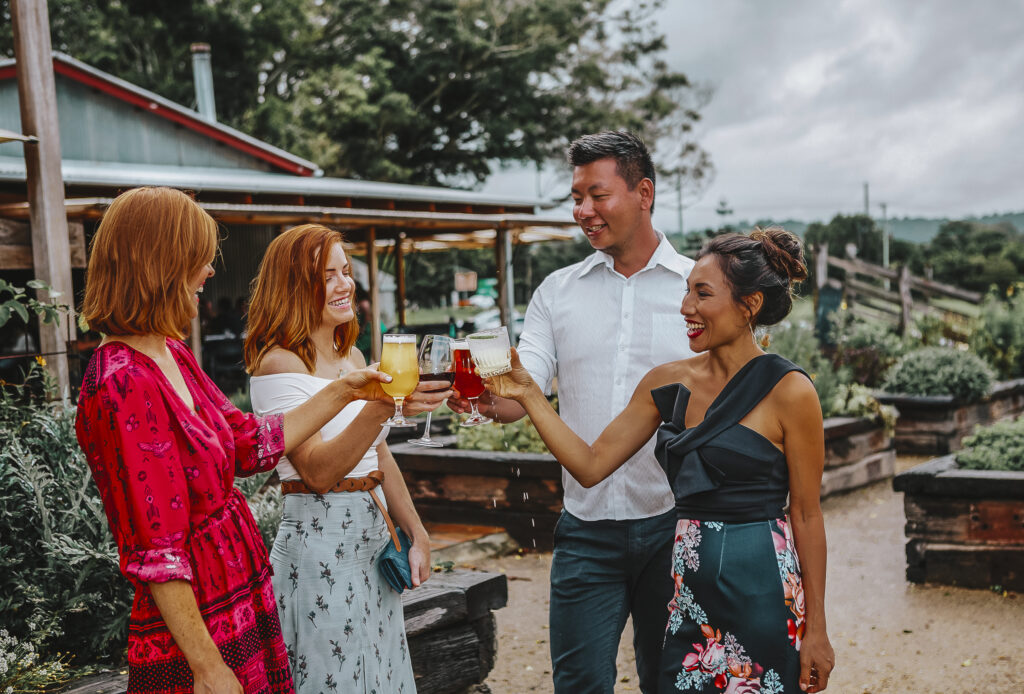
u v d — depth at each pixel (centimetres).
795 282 236
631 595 275
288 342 249
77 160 1515
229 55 2494
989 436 610
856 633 473
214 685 178
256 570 203
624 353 282
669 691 229
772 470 223
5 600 302
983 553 535
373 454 256
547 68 2884
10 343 792
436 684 343
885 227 5088
